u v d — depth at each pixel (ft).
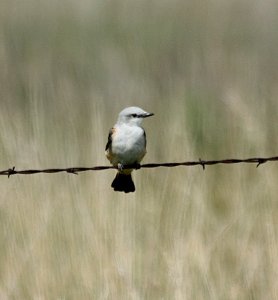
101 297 35.50
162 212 39.63
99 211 38.75
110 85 65.41
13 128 44.34
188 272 36.22
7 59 73.56
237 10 89.30
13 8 87.97
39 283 36.29
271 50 76.18
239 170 43.29
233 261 38.14
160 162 46.78
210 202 41.86
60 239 37.83
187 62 70.03
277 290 35.94
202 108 51.31
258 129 45.85
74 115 48.88
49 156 42.75
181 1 89.92
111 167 33.88
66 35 80.23
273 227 38.40
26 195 39.81
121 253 37.09
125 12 86.58
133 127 34.06
